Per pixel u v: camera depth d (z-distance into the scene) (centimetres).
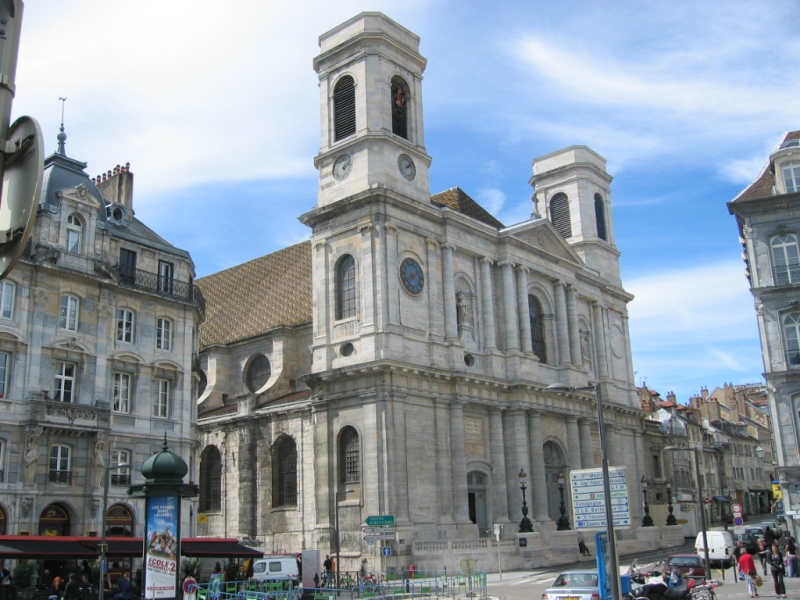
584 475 2406
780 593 2945
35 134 428
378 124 5103
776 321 4431
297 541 5159
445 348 5062
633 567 3309
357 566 4488
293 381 6003
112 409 3816
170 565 2208
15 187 432
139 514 3766
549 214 7238
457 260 5334
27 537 2842
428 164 5394
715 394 12269
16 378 3422
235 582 3291
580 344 6138
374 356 4691
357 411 4734
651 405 9419
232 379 6388
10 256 427
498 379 5244
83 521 3516
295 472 5353
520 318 5594
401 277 4916
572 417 5828
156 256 4184
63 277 3675
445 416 4919
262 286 6862
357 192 4975
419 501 4628
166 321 4175
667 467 7900
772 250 4547
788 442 4288
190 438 4147
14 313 3478
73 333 3678
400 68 5375
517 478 5216
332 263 5084
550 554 4825
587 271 6481
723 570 3944
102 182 4566
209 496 5834
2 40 439
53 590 2850
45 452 3444
